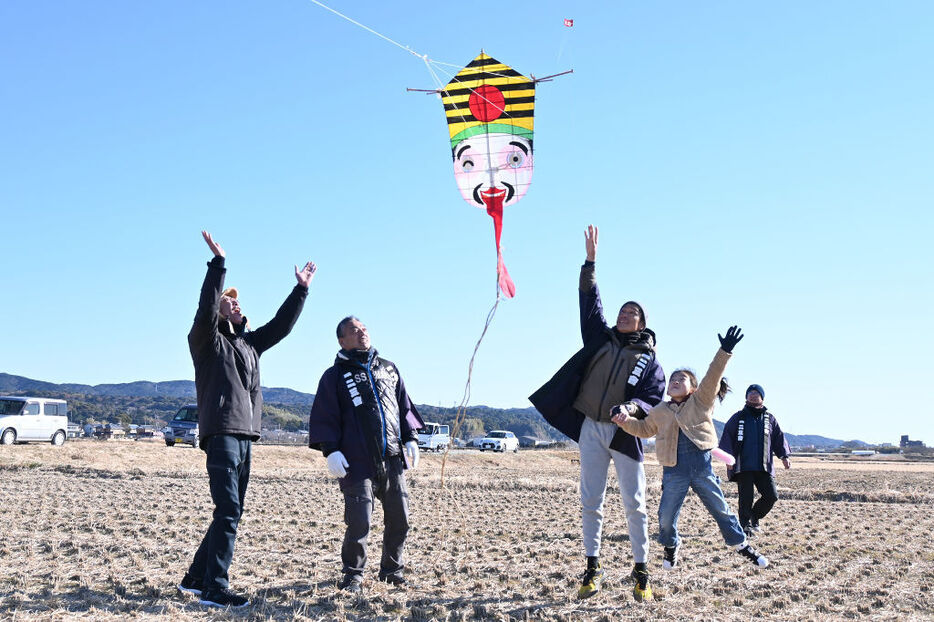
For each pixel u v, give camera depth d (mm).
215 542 5590
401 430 6586
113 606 5414
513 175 6750
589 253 6484
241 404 5754
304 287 6395
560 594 6320
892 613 5902
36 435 29875
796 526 10953
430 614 5570
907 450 87250
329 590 6141
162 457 24547
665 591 6383
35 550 7555
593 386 6188
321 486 16359
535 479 20031
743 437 9797
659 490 17078
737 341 5992
